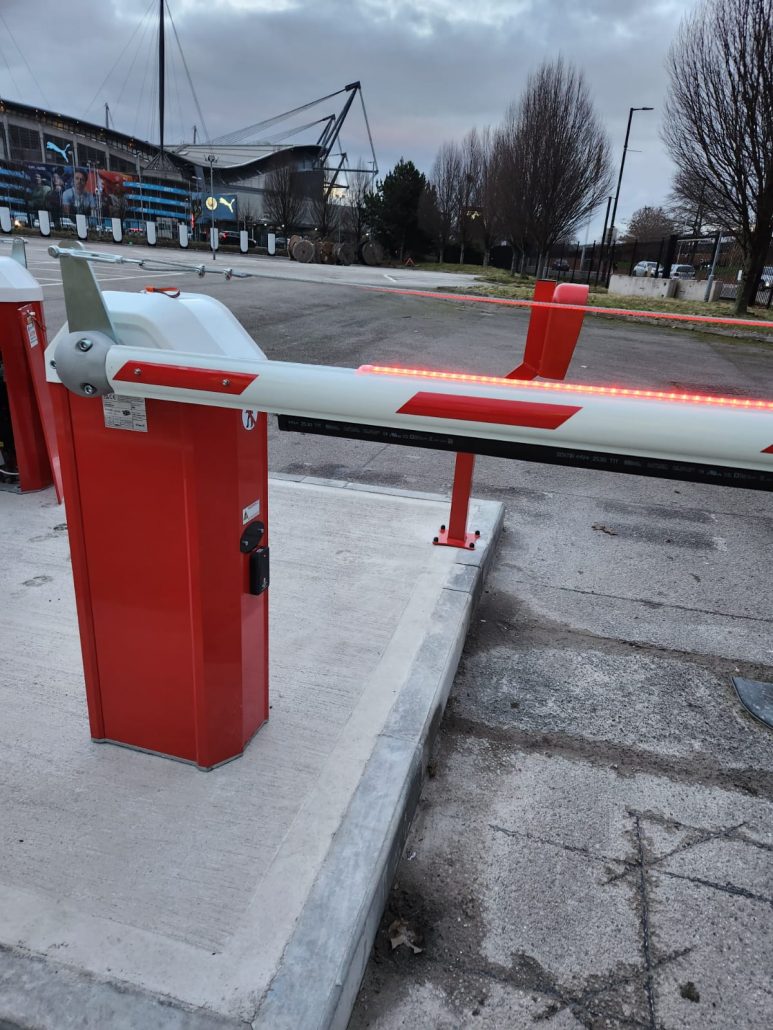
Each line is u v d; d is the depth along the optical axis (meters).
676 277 31.30
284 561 3.52
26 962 1.51
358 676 2.60
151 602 1.88
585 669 3.13
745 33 17.02
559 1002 1.70
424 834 2.19
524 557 4.24
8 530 3.72
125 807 1.94
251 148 78.56
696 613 3.66
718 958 1.83
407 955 1.80
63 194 57.00
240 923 1.61
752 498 5.54
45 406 3.96
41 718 2.29
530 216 32.38
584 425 1.17
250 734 2.19
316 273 25.36
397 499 4.39
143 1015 1.41
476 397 1.22
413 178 60.00
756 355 14.20
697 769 2.54
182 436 1.64
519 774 2.47
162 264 1.67
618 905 1.97
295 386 1.33
